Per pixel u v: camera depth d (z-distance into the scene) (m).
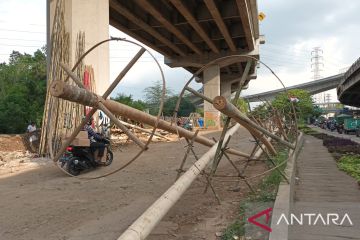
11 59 64.81
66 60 14.69
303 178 11.20
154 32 36.41
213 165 7.64
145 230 4.44
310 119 87.75
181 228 6.22
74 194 8.78
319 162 14.84
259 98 11.05
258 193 8.13
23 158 14.24
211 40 39.81
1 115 30.84
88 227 6.37
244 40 44.03
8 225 6.54
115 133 19.98
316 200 8.29
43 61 44.44
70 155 11.18
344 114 53.41
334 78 73.75
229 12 32.28
